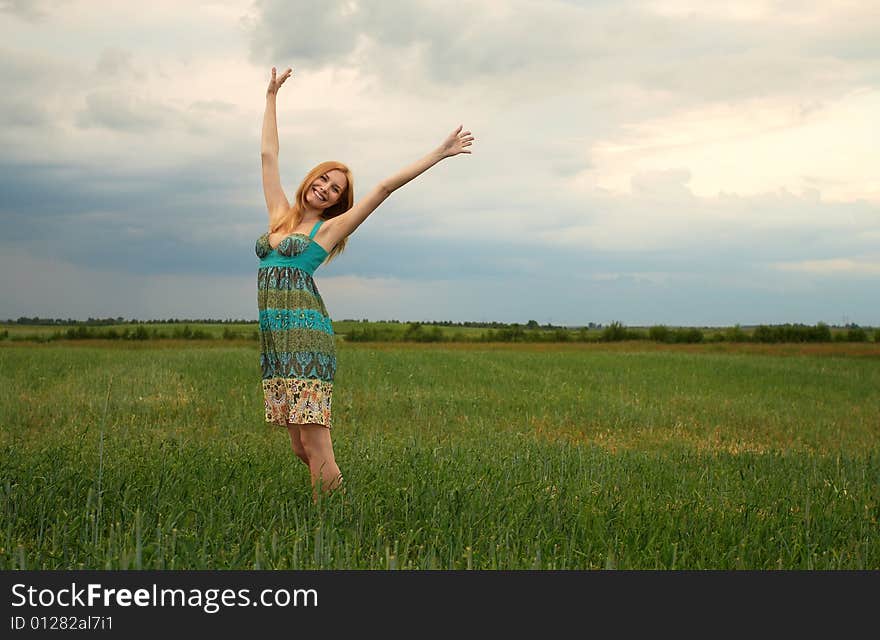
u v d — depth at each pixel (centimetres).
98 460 564
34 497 428
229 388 1318
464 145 515
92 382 1325
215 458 599
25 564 335
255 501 444
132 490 456
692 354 3111
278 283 496
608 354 3000
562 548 398
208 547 369
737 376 1989
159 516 404
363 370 1692
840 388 1798
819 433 1122
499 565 362
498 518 435
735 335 5847
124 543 360
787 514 486
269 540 383
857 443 1046
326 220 521
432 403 1238
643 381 1791
